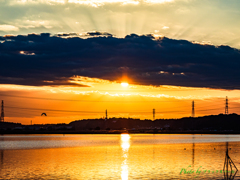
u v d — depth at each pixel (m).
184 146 117.31
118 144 131.62
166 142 147.38
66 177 48.56
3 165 62.09
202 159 72.06
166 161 68.69
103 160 70.88
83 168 58.12
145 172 53.12
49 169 56.84
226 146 116.25
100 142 149.62
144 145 124.75
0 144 132.00
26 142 149.12
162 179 46.78
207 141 155.62
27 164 63.84
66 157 77.38
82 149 103.88
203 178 47.66
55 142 149.62
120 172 53.22
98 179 46.97
